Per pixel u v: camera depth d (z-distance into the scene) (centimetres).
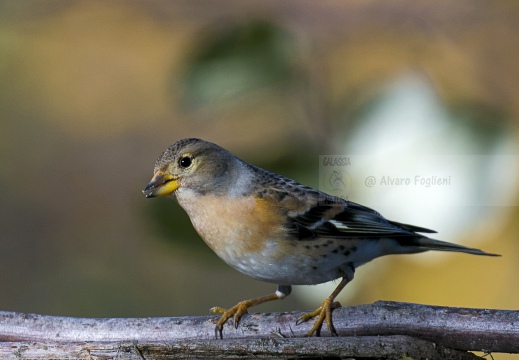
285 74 827
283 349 661
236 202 817
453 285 880
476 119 751
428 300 882
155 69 1883
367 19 1009
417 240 852
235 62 828
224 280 1559
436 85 809
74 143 1812
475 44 1066
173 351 669
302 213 816
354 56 1035
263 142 873
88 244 1630
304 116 834
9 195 1700
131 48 1844
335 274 843
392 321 696
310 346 662
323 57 910
